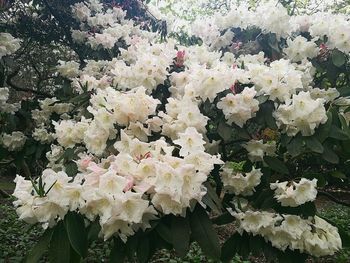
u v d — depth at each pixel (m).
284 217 0.58
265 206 0.61
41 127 1.09
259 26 0.92
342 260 1.53
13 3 1.38
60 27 1.46
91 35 1.33
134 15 1.52
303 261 0.60
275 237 0.59
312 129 0.61
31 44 1.55
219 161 0.50
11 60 1.06
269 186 0.66
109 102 0.60
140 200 0.45
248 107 0.63
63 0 1.40
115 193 0.44
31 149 1.09
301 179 0.59
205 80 0.64
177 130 0.60
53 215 0.47
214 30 0.98
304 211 0.60
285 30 0.88
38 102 1.21
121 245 0.51
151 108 0.60
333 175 0.76
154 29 1.44
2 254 1.37
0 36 1.03
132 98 0.59
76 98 0.87
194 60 0.81
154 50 0.81
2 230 1.64
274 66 0.67
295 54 0.84
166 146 0.52
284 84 0.63
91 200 0.45
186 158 0.49
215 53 0.85
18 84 1.69
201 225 0.50
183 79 0.72
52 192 0.46
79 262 0.48
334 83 0.83
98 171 0.48
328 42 0.82
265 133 0.72
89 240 0.49
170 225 0.50
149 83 0.71
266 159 0.67
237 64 0.84
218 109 0.67
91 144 0.61
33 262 0.46
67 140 0.73
